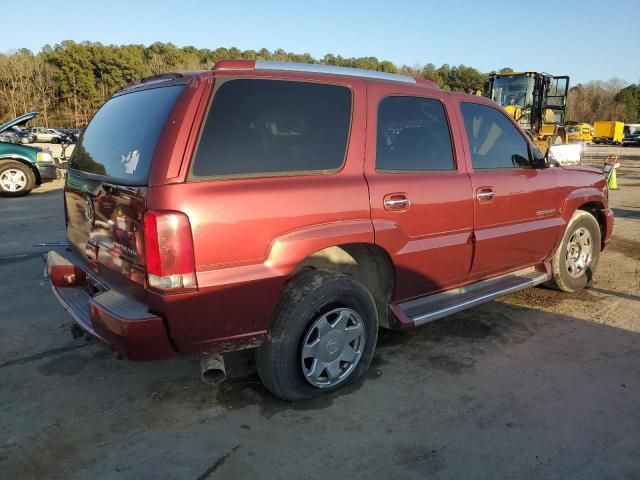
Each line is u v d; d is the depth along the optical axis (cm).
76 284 336
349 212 301
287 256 276
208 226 252
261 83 283
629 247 701
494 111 413
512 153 419
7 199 1048
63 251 371
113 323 251
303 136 293
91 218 301
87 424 285
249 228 263
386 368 351
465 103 388
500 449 268
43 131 4534
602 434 282
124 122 302
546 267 468
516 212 412
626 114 9162
